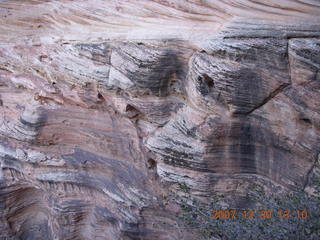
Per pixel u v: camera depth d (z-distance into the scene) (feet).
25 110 34.42
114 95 29.91
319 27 23.49
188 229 29.09
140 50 27.12
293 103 23.90
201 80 25.20
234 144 26.23
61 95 32.76
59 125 33.71
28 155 35.55
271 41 23.57
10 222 40.91
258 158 26.14
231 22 25.29
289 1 24.66
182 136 27.45
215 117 25.75
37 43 33.45
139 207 30.60
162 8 28.71
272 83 23.95
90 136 33.09
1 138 37.17
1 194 38.83
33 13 35.06
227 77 23.99
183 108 27.63
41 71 33.58
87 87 30.91
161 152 28.50
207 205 28.07
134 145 31.09
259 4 25.26
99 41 29.91
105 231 35.42
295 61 23.27
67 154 34.55
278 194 25.63
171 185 29.30
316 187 24.32
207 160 26.89
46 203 39.78
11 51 34.86
